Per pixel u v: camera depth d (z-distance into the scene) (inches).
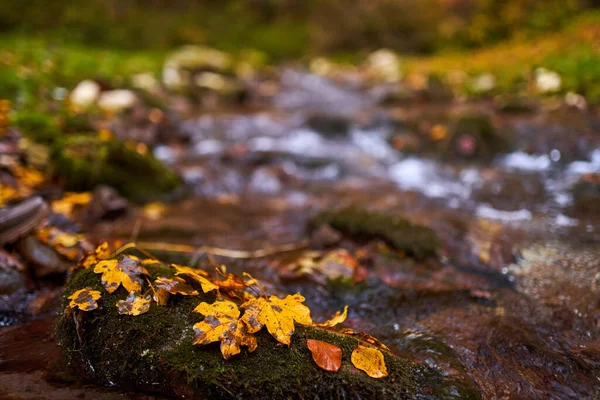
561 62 155.3
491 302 54.0
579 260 60.6
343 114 145.3
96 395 43.9
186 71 201.8
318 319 51.8
